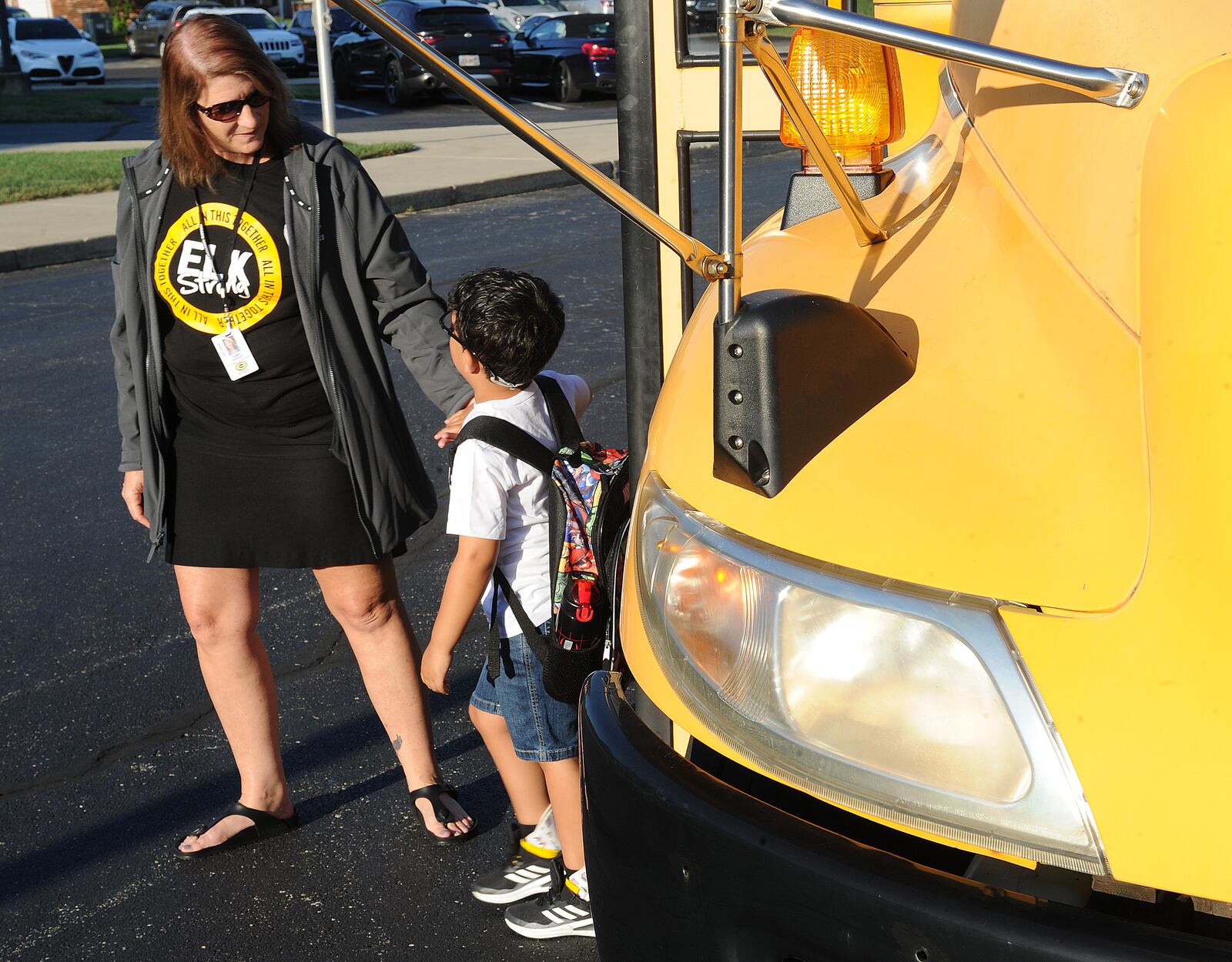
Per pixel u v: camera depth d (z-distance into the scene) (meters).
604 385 6.77
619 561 2.15
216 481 2.79
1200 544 1.13
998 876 1.26
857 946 1.28
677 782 1.46
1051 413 1.30
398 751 3.08
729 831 1.38
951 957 1.22
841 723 1.31
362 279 2.75
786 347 1.37
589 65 21.92
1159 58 1.28
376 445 2.78
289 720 3.65
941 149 1.88
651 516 1.55
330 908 2.85
